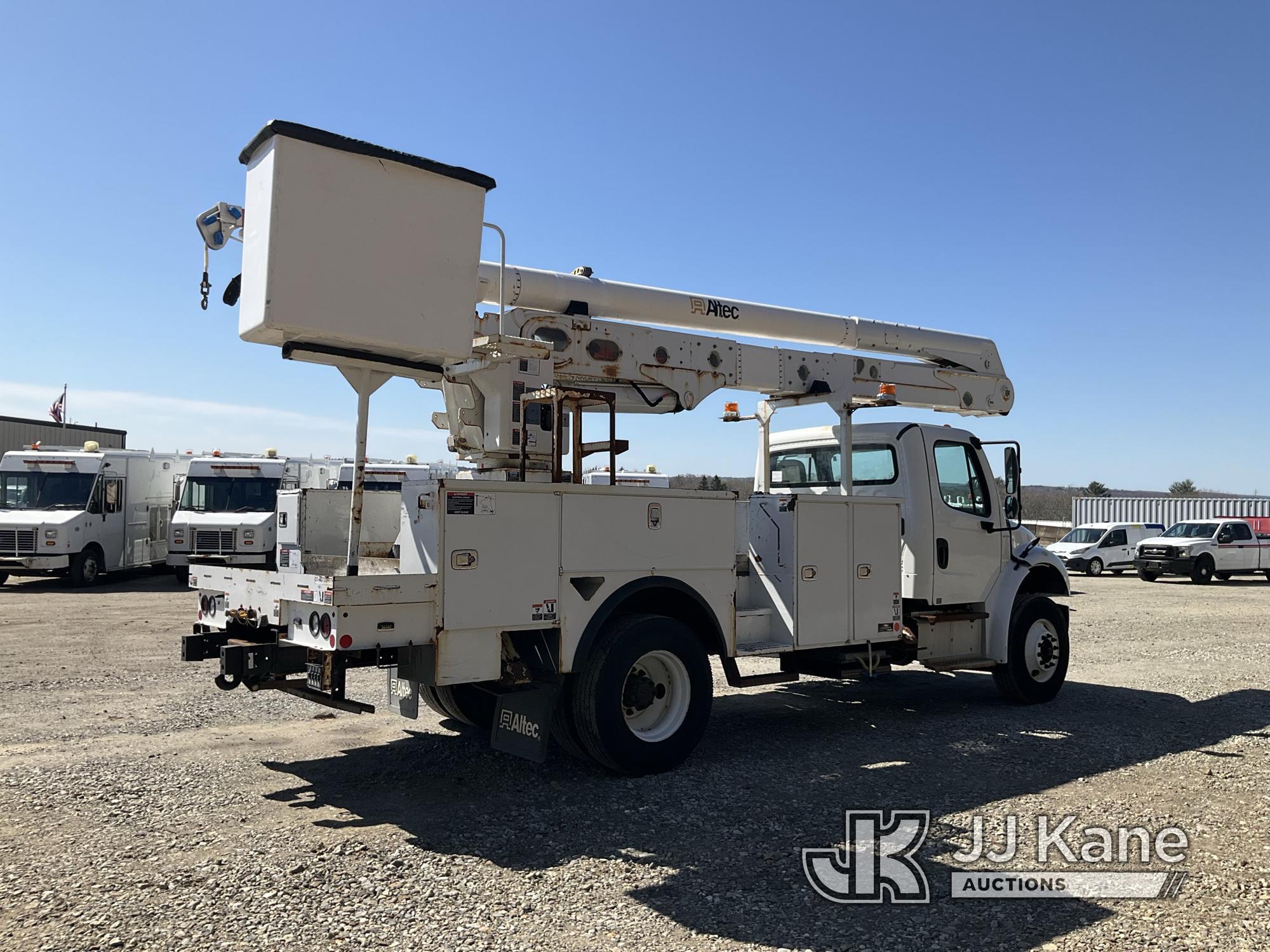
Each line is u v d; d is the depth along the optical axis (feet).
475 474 22.39
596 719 18.86
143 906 12.81
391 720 24.82
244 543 64.90
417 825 16.39
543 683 18.53
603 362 22.71
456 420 21.57
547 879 13.97
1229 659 37.78
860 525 24.56
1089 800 18.17
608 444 20.52
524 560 18.07
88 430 111.96
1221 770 20.40
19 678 30.09
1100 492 204.03
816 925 12.53
